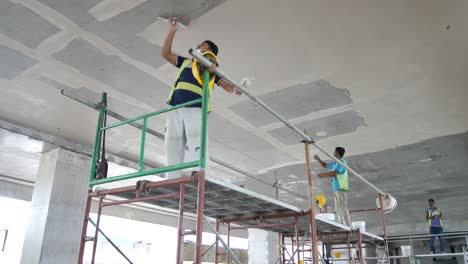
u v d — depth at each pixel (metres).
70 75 4.39
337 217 5.23
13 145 6.10
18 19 3.47
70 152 6.27
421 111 5.14
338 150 5.40
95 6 3.29
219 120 5.49
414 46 3.82
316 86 4.55
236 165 7.40
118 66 4.20
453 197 9.09
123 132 6.00
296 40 3.75
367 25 3.53
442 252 7.88
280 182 8.38
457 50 3.86
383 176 7.79
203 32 3.63
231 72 4.30
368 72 4.27
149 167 7.51
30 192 8.64
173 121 2.76
